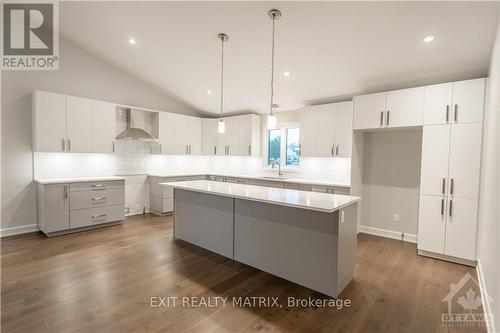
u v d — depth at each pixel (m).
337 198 2.56
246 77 4.36
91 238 3.79
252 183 5.24
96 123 4.34
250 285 2.52
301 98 4.74
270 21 2.92
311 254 2.44
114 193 4.43
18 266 2.82
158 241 3.72
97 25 3.71
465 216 3.01
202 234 3.45
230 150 5.81
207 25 3.22
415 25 2.59
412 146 3.87
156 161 5.62
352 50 3.16
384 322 1.99
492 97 2.55
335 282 2.30
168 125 5.44
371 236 4.15
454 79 3.33
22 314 2.00
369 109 3.74
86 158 4.59
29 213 3.96
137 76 5.05
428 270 2.89
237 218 3.04
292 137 5.43
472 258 2.97
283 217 2.62
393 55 3.11
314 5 2.59
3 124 3.71
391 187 4.07
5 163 3.75
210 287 2.47
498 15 2.27
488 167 2.62
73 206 3.95
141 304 2.17
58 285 2.44
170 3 2.97
